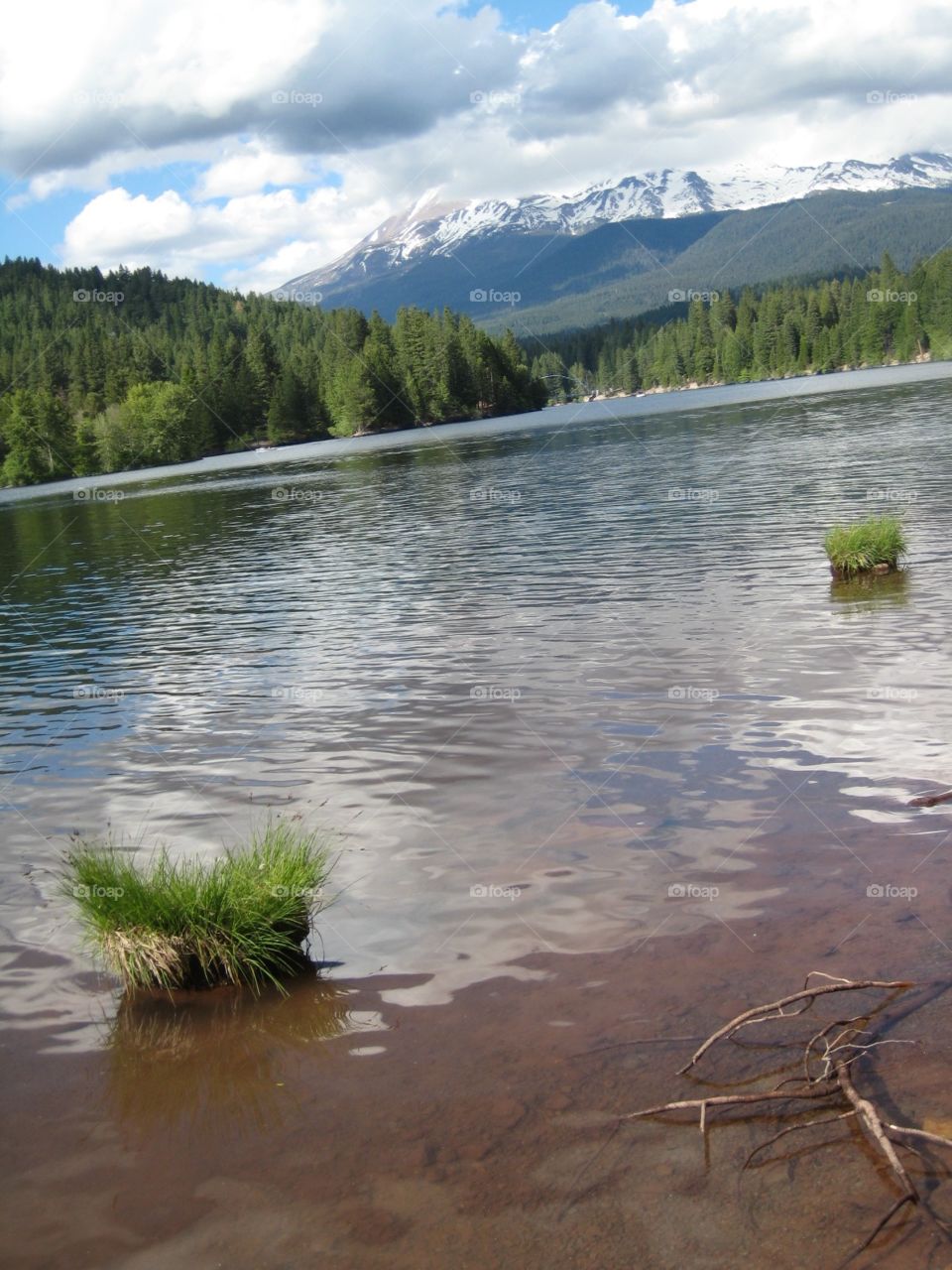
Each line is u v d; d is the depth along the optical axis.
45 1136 4.86
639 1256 3.82
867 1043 4.96
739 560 19.91
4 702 14.40
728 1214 3.98
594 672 12.65
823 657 12.29
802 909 6.39
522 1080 4.94
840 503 26.05
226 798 9.45
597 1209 4.07
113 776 10.48
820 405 75.50
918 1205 3.94
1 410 124.62
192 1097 5.07
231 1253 4.04
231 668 15.15
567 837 7.85
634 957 6.01
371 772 9.77
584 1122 4.58
